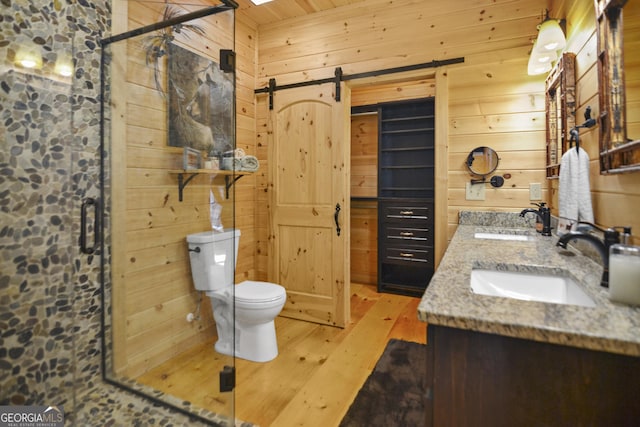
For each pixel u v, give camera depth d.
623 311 0.78
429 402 0.80
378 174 3.79
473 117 2.44
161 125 2.10
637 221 1.06
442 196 2.53
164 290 2.15
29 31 1.56
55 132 1.67
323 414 1.73
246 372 2.13
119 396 1.84
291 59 3.06
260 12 2.97
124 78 1.94
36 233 1.61
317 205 2.95
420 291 3.63
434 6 2.55
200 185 2.27
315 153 2.95
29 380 1.59
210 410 1.72
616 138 1.18
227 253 2.29
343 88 2.84
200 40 2.24
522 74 2.32
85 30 1.80
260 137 3.23
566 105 1.76
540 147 2.28
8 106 1.50
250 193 3.23
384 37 2.71
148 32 2.03
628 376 0.66
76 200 1.78
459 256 1.46
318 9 2.92
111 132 1.91
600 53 1.29
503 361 0.74
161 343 2.12
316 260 2.97
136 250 2.02
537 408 0.72
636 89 1.07
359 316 3.10
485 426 0.76
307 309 3.01
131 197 2.00
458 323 0.76
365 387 1.93
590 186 1.48
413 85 3.83
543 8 2.25
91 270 1.85
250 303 2.18
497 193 2.39
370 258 4.11
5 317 1.52
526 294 1.28
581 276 1.12
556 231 1.99
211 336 2.15
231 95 2.24
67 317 1.74
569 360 0.70
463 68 2.46
